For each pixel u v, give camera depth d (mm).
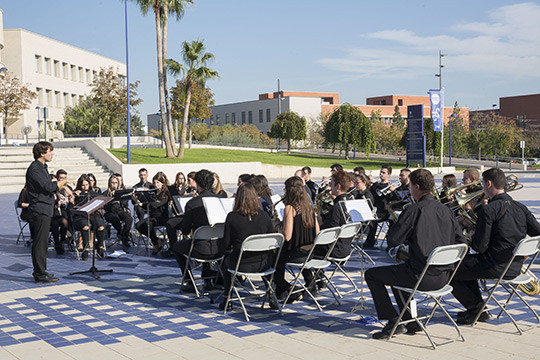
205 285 7234
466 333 5324
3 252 10523
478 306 5555
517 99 91375
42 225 7840
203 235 6750
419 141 40406
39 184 7711
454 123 68688
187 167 30344
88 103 67625
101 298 6961
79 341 5273
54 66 73062
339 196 7539
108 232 10938
